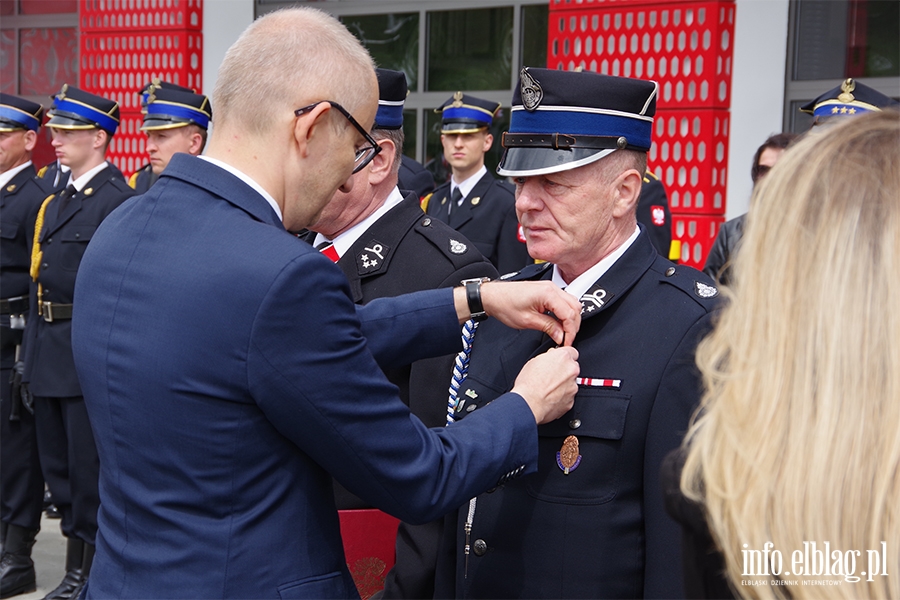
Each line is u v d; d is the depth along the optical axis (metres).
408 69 6.68
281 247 1.20
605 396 1.43
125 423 1.24
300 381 1.18
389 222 2.05
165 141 4.65
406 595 1.75
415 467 1.25
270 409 1.19
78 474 3.57
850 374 0.83
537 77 1.46
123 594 1.25
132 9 7.16
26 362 3.69
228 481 1.21
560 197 1.46
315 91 1.27
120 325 1.25
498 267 5.01
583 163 1.43
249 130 1.28
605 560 1.40
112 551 1.29
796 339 0.86
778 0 4.94
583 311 1.48
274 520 1.23
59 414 3.70
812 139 0.94
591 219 1.47
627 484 1.41
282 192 1.30
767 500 0.84
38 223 3.74
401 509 1.26
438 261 1.98
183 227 1.25
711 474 0.88
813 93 4.98
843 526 0.81
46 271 3.65
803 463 0.83
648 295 1.48
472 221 5.04
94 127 3.79
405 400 1.98
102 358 1.26
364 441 1.22
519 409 1.37
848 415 0.82
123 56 7.24
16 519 3.76
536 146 1.45
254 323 1.17
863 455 0.82
